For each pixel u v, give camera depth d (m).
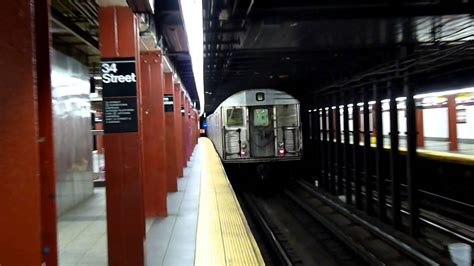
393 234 8.22
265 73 11.45
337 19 5.50
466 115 9.80
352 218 10.00
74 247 5.26
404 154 12.02
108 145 4.29
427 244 7.64
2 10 2.12
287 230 9.66
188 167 15.33
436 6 5.43
